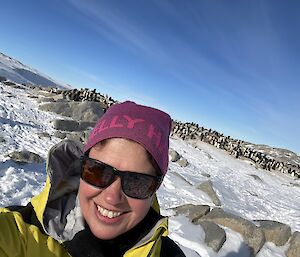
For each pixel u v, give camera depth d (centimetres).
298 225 406
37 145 342
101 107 612
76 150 48
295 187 809
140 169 44
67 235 45
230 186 522
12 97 580
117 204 43
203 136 997
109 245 46
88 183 44
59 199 47
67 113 570
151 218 49
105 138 44
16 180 219
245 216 368
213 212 249
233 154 950
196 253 184
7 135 338
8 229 39
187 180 430
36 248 41
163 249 52
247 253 216
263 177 793
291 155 1509
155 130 46
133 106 47
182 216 241
